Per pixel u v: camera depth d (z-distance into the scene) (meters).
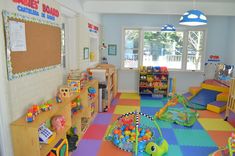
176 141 3.23
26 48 2.04
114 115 4.33
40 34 2.33
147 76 6.07
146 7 4.38
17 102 1.96
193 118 4.09
